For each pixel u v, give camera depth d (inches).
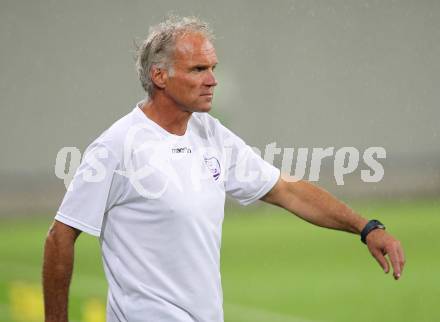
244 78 3946.9
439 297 1499.8
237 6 3954.2
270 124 3964.1
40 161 3804.1
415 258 1903.3
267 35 3976.4
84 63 3850.9
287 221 2642.7
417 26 3917.3
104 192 478.9
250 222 2669.8
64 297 486.9
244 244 2228.1
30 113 3811.5
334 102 3976.4
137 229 488.4
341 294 1560.0
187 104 488.7
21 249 2176.4
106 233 495.5
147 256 488.7
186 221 486.0
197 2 3929.6
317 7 3973.9
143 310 488.1
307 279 1727.4
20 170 3777.1
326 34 3971.5
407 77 3922.2
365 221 535.5
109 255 496.1
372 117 3909.9
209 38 496.1
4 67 3801.7
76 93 3841.0
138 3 3875.5
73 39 3843.5
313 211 544.1
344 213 540.4
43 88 3818.9
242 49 3959.2
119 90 3863.2
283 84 3978.8
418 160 3752.5
